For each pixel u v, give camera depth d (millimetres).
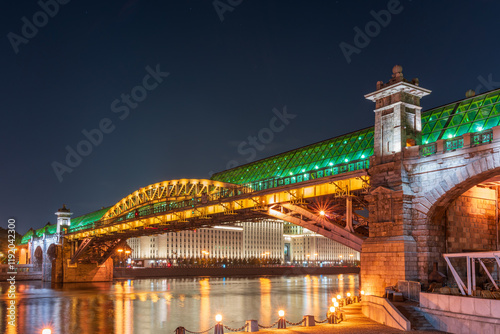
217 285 100250
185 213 69250
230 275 150500
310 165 51750
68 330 38688
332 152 49812
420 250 35938
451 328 27391
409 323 27625
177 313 49531
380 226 38438
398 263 35875
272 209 53719
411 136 38500
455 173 34000
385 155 39000
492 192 40906
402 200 36719
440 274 35062
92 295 74125
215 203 60844
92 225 103625
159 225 76438
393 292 33375
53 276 111875
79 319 45469
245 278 138000
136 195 92312
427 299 29891
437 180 35312
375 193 38656
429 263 35562
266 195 53281
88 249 110750
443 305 28484
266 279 131250
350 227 43844
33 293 79562
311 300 63062
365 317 34375
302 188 48781
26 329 39562
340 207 47844
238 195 56500
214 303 59562
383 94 39500
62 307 56375
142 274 137750
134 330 38406
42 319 45656
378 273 37438
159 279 130000
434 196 35344
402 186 36875
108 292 80312
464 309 26875
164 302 61375
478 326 25625
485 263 38906
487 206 40469
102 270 117562
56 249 114062
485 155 32312
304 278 138750
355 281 118250
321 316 44875
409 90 38625
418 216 36469
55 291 84062
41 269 138375
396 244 36250
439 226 36812
